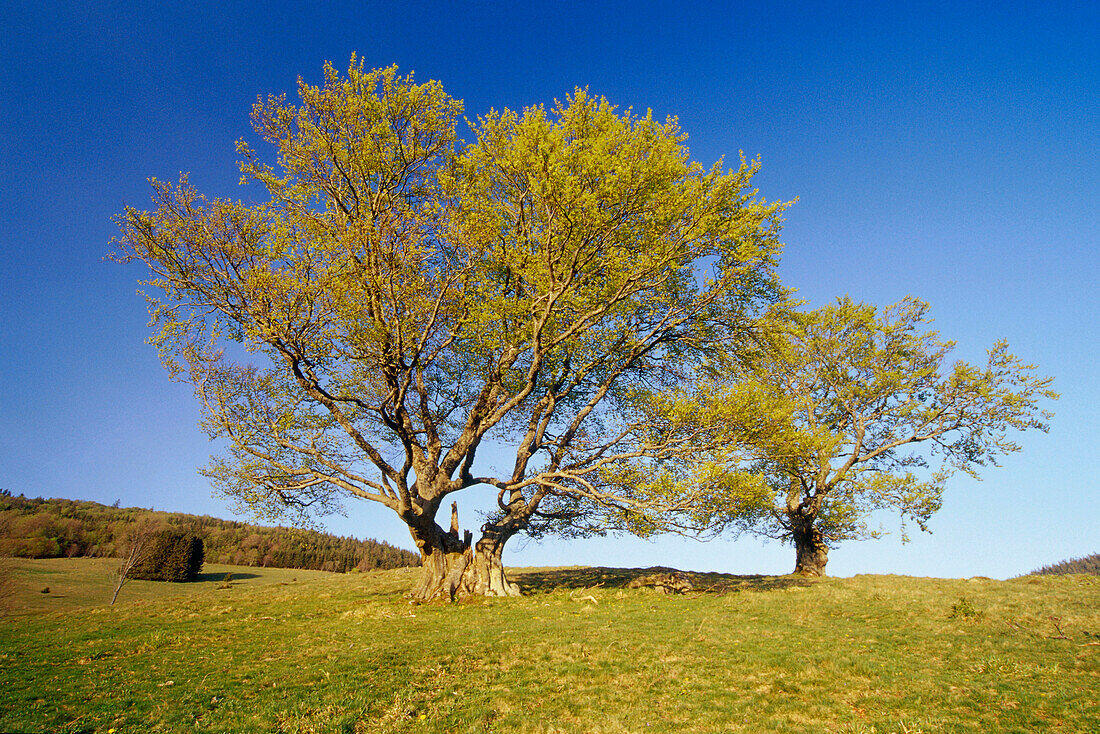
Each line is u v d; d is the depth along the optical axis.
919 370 27.78
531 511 21.44
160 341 16.92
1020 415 25.45
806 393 29.62
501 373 19.42
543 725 8.23
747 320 18.62
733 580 24.56
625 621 15.16
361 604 19.42
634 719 8.38
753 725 8.05
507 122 17.48
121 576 40.91
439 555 20.22
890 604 16.78
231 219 15.70
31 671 10.88
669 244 16.12
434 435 19.89
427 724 8.21
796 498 27.89
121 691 9.45
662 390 20.00
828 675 10.16
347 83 17.03
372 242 16.41
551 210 15.74
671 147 15.55
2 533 64.69
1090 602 15.80
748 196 15.65
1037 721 7.69
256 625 15.80
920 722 7.80
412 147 17.83
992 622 13.83
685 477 16.95
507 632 13.86
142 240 15.38
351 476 19.80
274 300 15.52
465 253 18.00
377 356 17.08
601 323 19.36
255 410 19.02
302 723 8.02
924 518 26.30
